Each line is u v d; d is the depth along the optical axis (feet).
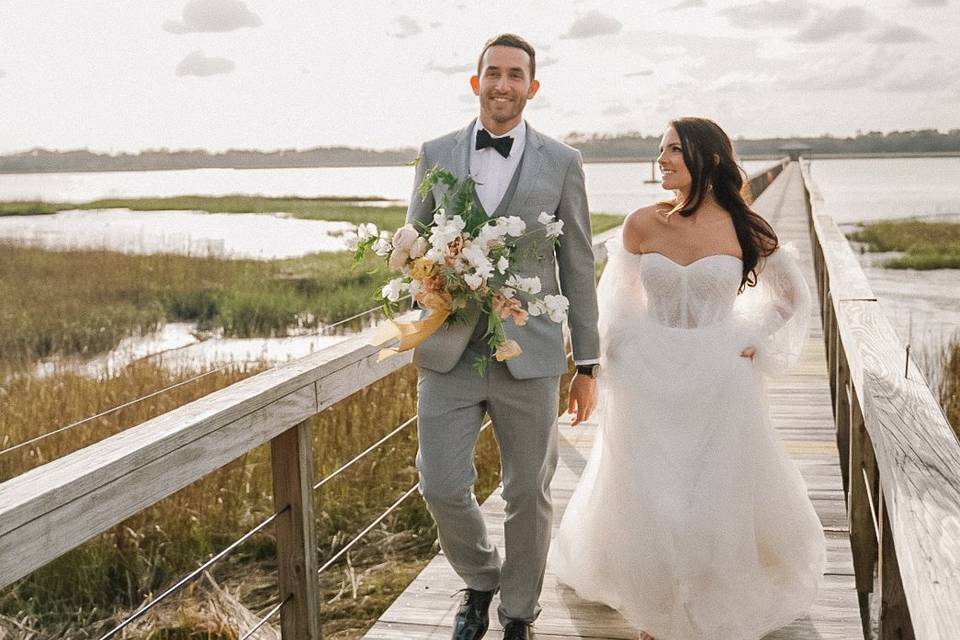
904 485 6.32
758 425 9.64
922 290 65.36
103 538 15.26
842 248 21.20
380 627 10.60
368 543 16.46
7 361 33.37
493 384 9.24
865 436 12.71
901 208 187.52
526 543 9.60
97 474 5.91
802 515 9.89
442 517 9.39
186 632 13.03
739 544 9.34
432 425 9.31
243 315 45.98
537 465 9.43
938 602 4.73
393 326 8.92
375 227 8.95
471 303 9.01
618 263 10.37
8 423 21.88
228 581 14.84
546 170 9.14
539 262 9.19
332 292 51.88
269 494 17.29
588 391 9.70
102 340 39.63
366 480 18.35
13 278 55.83
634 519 9.53
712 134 9.85
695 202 9.91
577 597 11.12
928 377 31.63
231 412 7.48
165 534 15.60
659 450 9.56
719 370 9.46
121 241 80.84
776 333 9.97
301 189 451.53
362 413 20.89
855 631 10.01
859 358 10.33
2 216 175.73
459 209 8.78
